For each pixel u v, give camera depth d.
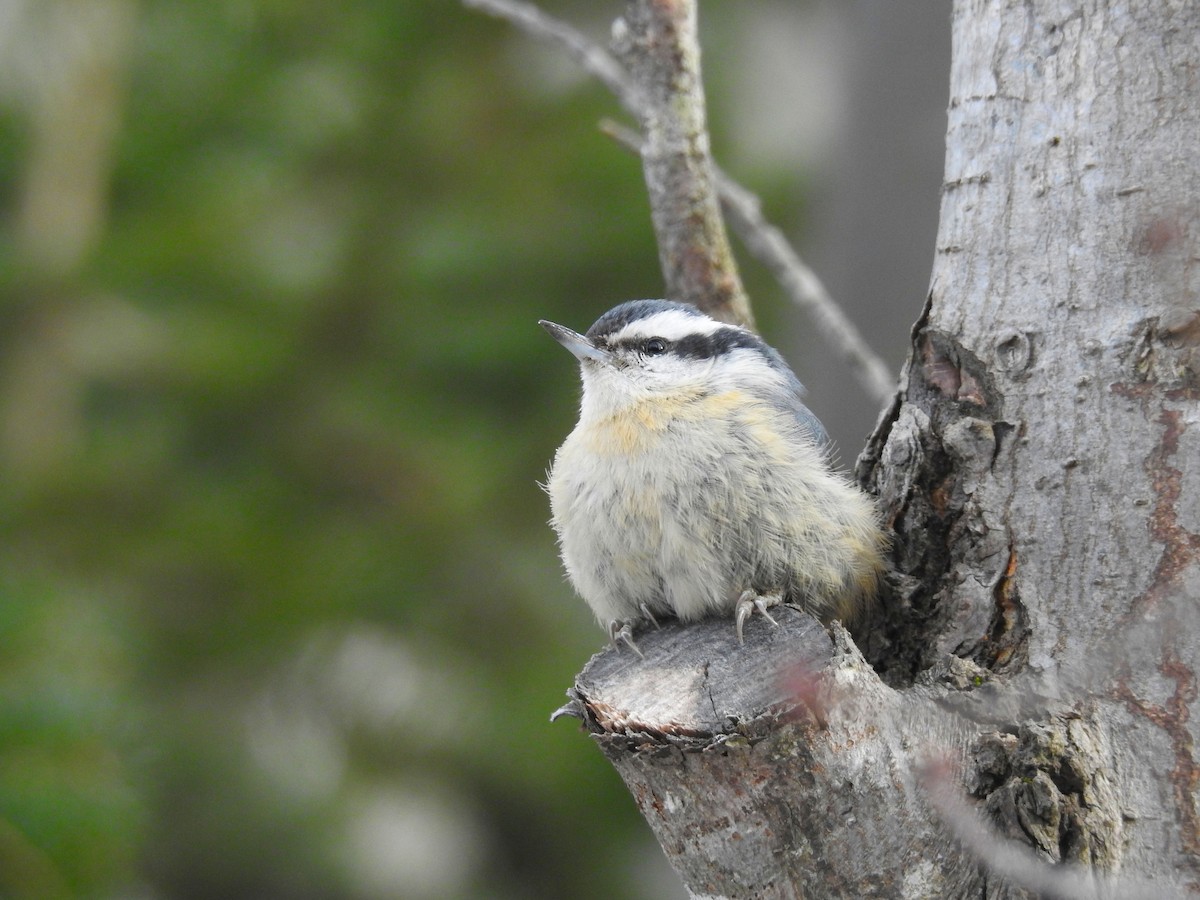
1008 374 5.44
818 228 12.34
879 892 4.82
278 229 12.33
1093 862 4.73
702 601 6.82
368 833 11.91
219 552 11.27
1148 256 5.12
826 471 6.74
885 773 4.86
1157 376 5.08
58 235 12.57
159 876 11.39
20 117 13.38
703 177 7.32
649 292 12.26
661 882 12.16
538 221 12.25
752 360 7.41
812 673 4.99
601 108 12.59
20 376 11.78
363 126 12.63
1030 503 5.31
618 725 5.05
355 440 11.77
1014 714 5.04
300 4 12.98
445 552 11.73
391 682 11.71
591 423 7.42
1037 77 5.49
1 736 7.80
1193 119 5.16
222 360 11.56
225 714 11.60
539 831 12.32
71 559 10.99
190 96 12.95
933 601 5.93
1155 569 4.98
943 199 5.84
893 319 11.12
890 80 11.27
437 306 12.22
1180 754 4.80
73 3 13.07
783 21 13.95
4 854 7.45
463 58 12.80
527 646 11.77
